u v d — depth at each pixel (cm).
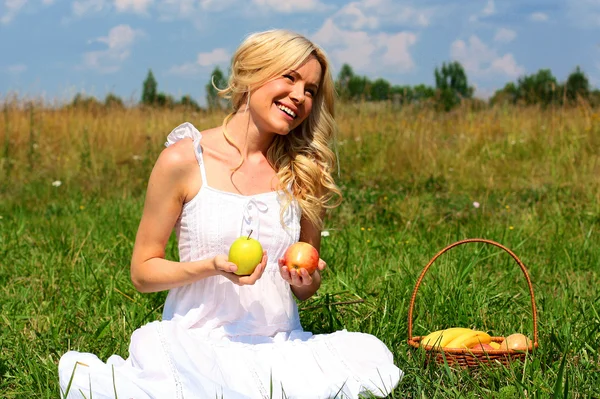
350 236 616
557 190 838
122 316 412
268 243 309
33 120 1231
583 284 489
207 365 280
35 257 551
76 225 686
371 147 1120
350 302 414
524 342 338
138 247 310
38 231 655
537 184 909
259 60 303
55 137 1197
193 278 293
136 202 830
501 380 313
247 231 306
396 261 525
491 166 1055
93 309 437
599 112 1227
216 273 287
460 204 756
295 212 320
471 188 918
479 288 458
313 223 330
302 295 335
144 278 304
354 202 752
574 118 1216
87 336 383
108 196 879
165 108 1419
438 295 432
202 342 288
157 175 305
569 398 293
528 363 320
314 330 396
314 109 327
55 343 368
